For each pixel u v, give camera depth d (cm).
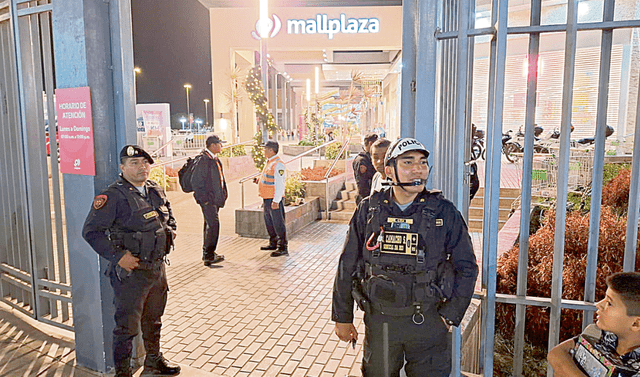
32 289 453
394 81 2909
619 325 178
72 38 348
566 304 277
